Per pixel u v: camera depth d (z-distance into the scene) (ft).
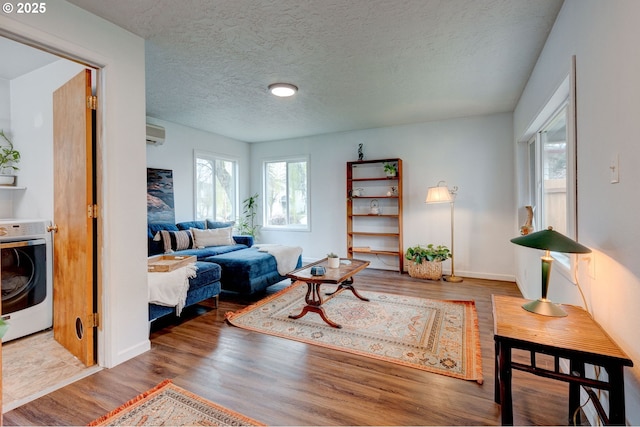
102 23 6.77
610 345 4.14
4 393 6.04
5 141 10.11
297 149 19.38
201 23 7.06
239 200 20.04
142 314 7.67
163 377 6.59
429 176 15.92
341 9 6.62
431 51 8.48
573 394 5.10
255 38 7.77
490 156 14.69
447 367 6.93
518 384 6.32
